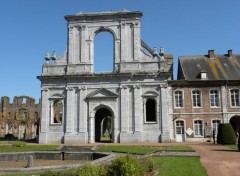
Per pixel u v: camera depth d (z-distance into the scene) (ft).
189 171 49.32
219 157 70.38
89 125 134.21
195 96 137.80
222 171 51.13
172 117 135.85
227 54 153.99
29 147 104.88
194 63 150.10
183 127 135.44
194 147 100.22
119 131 132.67
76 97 136.98
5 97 242.17
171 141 133.49
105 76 135.74
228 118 134.82
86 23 142.20
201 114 135.54
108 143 129.18
